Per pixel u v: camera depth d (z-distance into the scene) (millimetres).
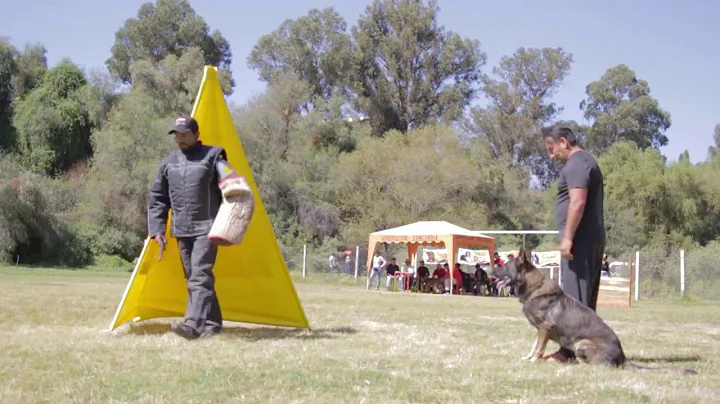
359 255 38719
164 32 73125
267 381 4570
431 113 68688
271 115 53750
